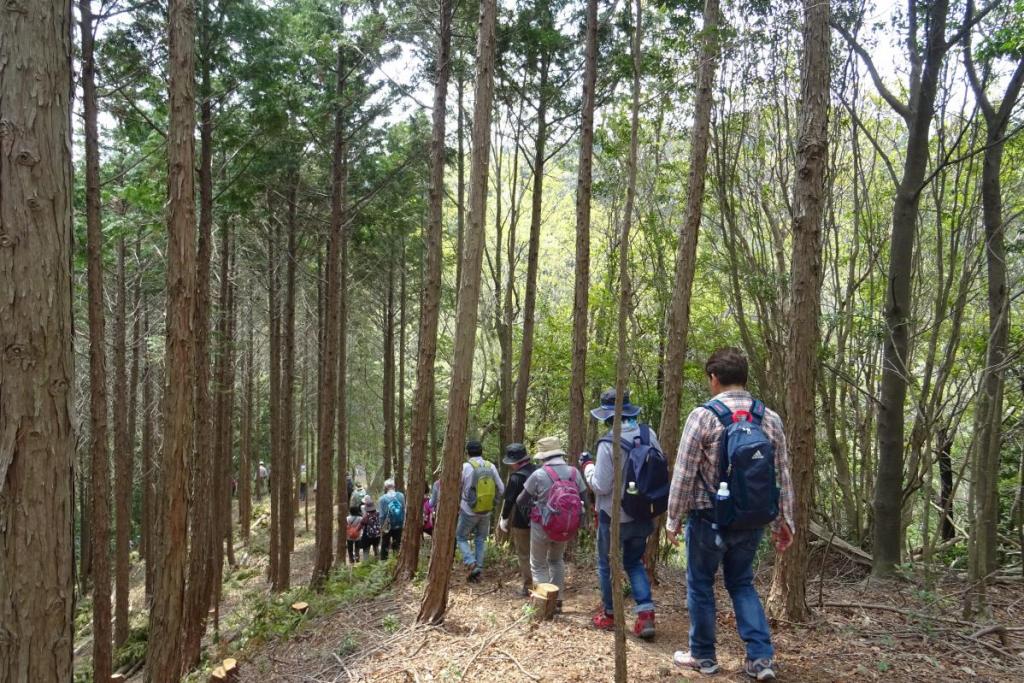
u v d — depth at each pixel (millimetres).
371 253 19938
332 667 5324
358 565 12977
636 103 3324
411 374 32719
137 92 9492
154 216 10562
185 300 6246
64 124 2184
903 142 9352
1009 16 6117
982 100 6359
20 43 2084
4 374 2033
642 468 4625
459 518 7637
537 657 4586
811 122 4676
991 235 5895
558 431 16750
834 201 9203
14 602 2033
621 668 3123
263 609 9656
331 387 13438
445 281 18734
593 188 10031
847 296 8211
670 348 6555
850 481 8492
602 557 4965
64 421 2150
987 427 4879
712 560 3773
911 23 6465
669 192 9984
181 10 6234
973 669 3877
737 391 3723
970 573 4785
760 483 3377
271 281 17453
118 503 13062
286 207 15719
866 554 7027
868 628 4590
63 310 2152
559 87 11141
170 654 6148
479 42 5844
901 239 6602
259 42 9711
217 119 10359
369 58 11961
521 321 16969
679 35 6320
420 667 4789
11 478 2035
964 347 7371
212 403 14438
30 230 2068
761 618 3727
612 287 11461
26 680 2043
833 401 8250
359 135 14289
